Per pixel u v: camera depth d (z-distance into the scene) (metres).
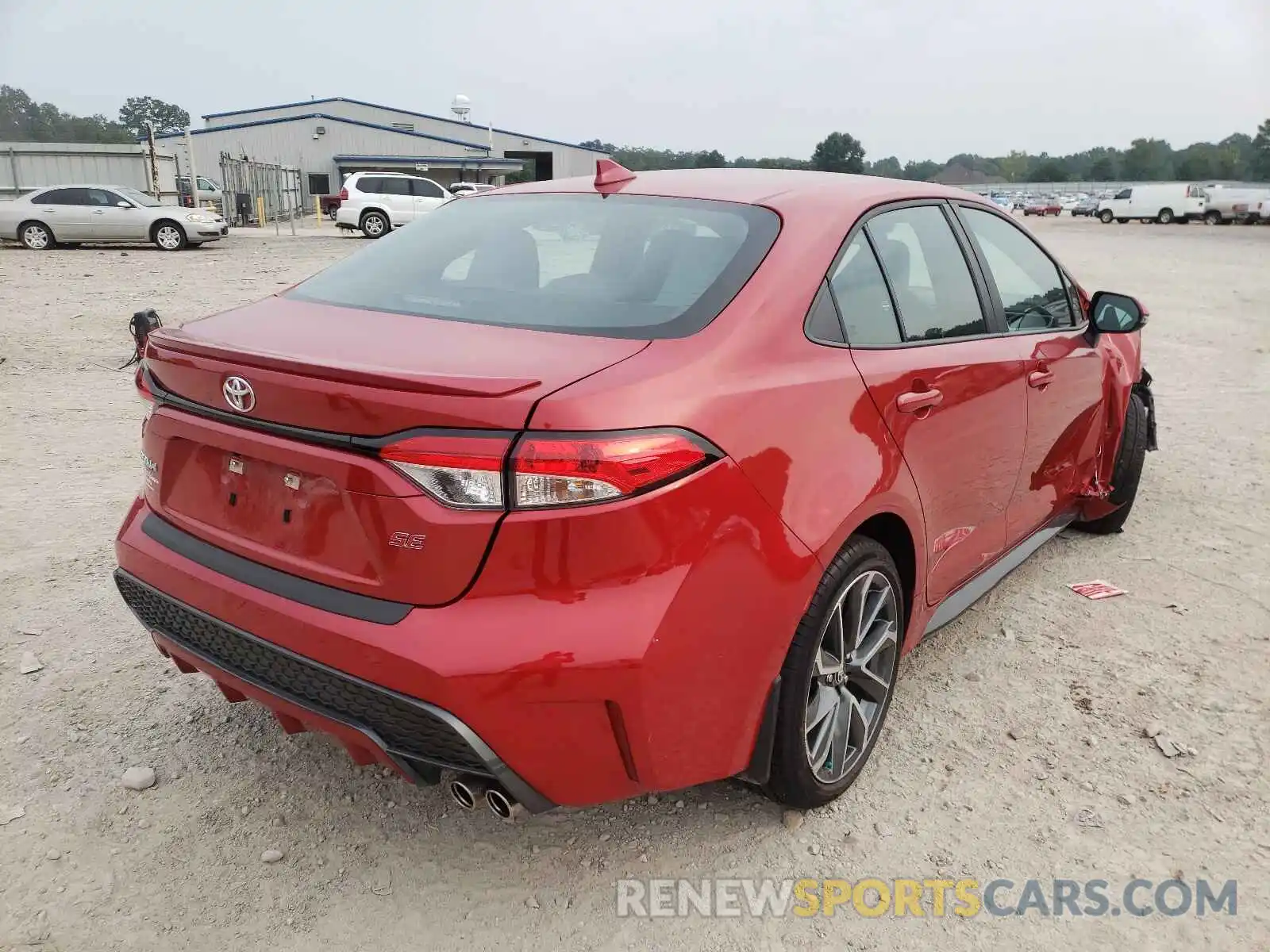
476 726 1.95
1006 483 3.40
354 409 1.99
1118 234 37.78
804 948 2.24
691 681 2.09
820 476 2.34
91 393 7.43
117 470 5.48
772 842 2.58
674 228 2.67
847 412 2.46
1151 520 5.05
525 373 2.03
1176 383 8.71
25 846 2.49
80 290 13.33
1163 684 3.38
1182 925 2.31
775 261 2.50
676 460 2.00
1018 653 3.60
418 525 1.95
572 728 2.01
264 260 18.72
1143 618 3.90
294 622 2.11
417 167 53.50
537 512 1.91
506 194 3.22
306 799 2.72
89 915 2.28
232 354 2.17
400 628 1.99
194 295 12.98
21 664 3.34
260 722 3.08
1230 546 4.68
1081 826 2.65
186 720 3.07
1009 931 2.29
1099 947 2.25
